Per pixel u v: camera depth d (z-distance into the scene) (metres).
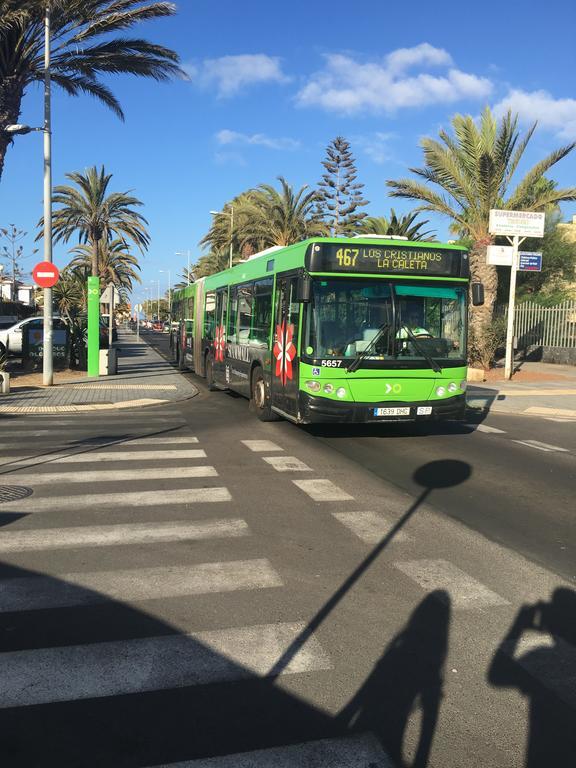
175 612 4.06
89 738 2.81
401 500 6.85
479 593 4.45
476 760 2.72
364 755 2.73
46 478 7.49
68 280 27.70
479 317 24.28
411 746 2.80
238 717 2.97
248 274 12.80
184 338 22.56
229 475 7.76
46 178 16.66
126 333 88.12
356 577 4.69
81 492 6.88
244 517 6.10
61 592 4.35
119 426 11.42
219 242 58.34
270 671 3.38
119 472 7.83
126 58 20.23
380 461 8.82
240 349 13.38
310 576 4.70
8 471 7.84
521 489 7.46
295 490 7.13
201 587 4.46
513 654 3.61
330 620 3.99
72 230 40.31
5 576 4.61
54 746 2.76
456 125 23.30
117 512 6.18
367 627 3.91
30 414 13.10
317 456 9.01
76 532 5.58
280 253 10.72
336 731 2.89
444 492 7.23
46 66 16.45
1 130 18.56
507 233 21.38
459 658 3.56
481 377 21.45
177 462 8.45
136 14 18.75
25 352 22.23
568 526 6.05
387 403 9.43
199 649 3.59
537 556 5.22
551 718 3.02
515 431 11.88
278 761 2.68
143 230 40.38
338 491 7.12
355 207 47.59
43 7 16.55
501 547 5.42
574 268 32.72
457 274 9.75
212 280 16.91
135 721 2.93
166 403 14.87
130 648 3.59
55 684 3.23
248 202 43.00
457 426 12.26
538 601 4.33
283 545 5.35
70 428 11.19
